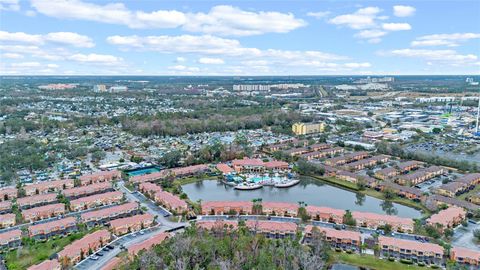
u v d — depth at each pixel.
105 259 185.62
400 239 198.25
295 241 187.50
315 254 176.75
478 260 177.75
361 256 188.25
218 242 176.62
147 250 172.38
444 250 185.38
